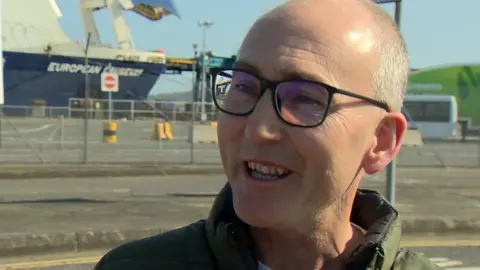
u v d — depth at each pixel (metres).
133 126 28.17
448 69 41.06
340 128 1.30
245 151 1.33
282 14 1.35
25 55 49.09
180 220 7.89
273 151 1.30
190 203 9.56
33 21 50.34
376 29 1.40
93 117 32.00
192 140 16.20
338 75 1.32
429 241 7.44
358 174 1.42
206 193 10.95
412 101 34.16
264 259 1.48
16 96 49.62
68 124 25.94
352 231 1.59
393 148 1.46
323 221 1.42
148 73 53.12
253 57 1.34
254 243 1.48
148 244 1.45
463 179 15.23
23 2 49.72
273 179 1.32
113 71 52.06
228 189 1.48
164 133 24.41
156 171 14.30
